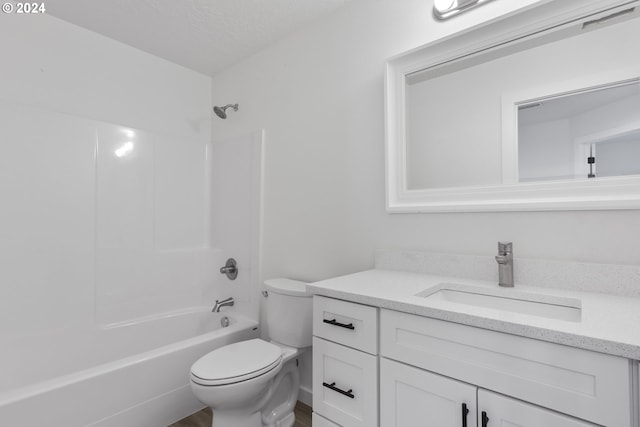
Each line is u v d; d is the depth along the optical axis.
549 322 0.73
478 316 0.78
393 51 1.52
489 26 1.22
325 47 1.81
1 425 1.14
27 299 1.70
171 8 1.78
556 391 0.69
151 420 1.53
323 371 1.14
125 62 2.15
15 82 1.73
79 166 1.91
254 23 1.90
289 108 2.00
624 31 1.00
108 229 2.02
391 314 0.96
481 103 1.26
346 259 1.69
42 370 1.71
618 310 0.82
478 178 1.27
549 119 1.12
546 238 1.13
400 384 0.93
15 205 1.68
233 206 2.36
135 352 2.01
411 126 1.44
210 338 1.79
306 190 1.89
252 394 1.31
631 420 0.61
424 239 1.41
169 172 2.34
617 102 1.01
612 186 1.01
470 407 0.80
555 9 1.10
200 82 2.56
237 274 2.29
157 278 2.23
